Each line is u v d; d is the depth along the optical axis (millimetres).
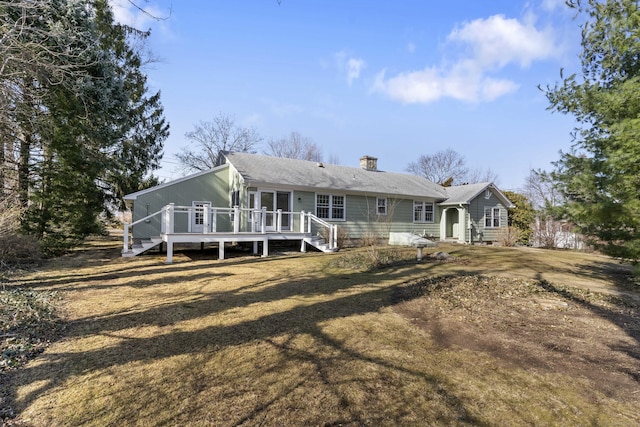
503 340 4477
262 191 15266
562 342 4422
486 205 21562
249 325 4879
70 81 11227
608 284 8258
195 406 2846
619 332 4809
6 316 4750
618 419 2742
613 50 7180
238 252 14133
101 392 3039
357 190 17328
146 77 21328
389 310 5785
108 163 15570
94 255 12398
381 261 10711
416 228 20406
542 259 12859
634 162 6141
